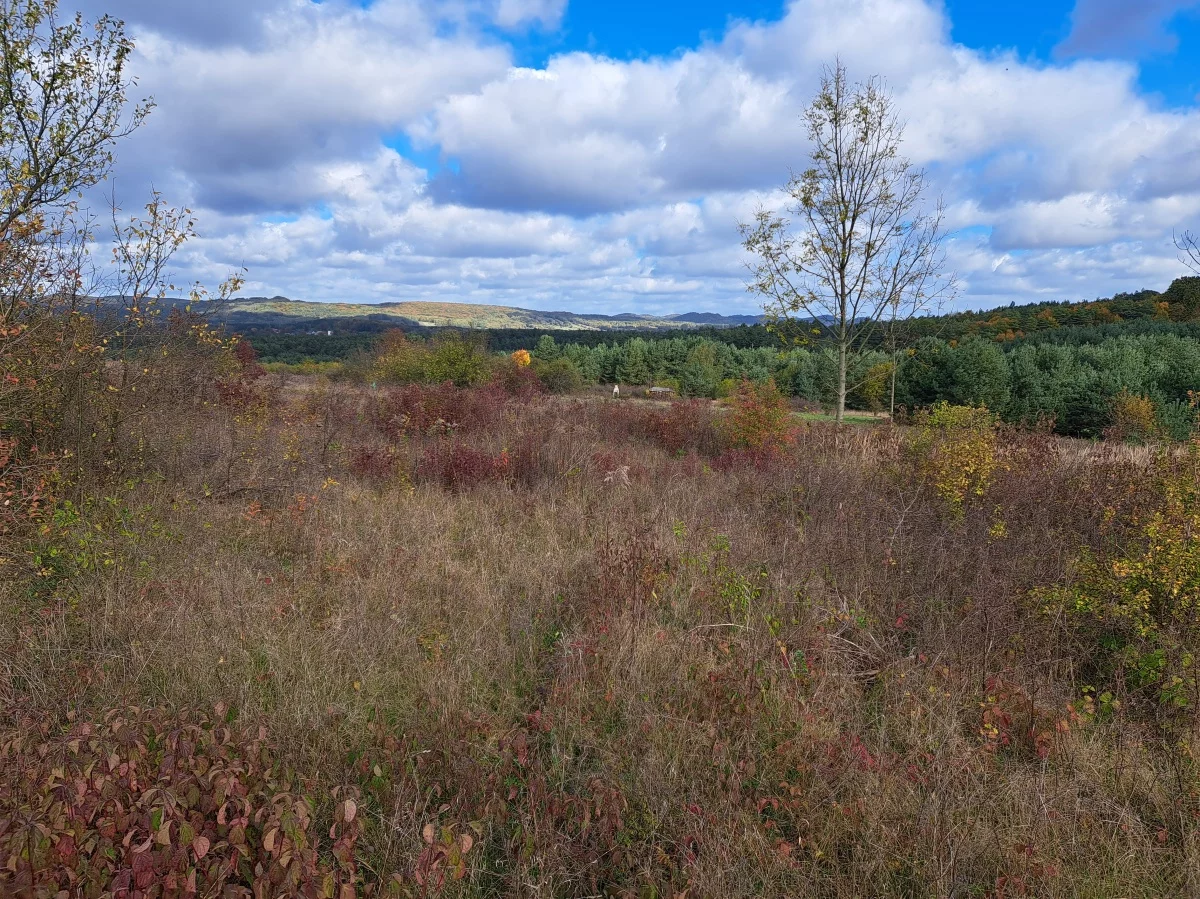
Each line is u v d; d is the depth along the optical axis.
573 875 2.86
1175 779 3.35
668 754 3.58
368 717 3.87
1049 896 2.74
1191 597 4.37
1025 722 3.84
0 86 6.87
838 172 11.61
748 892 2.79
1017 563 5.48
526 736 3.67
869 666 4.59
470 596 5.46
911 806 3.20
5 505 5.32
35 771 2.73
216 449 8.64
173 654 4.23
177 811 2.52
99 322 7.26
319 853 2.86
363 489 8.90
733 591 5.28
